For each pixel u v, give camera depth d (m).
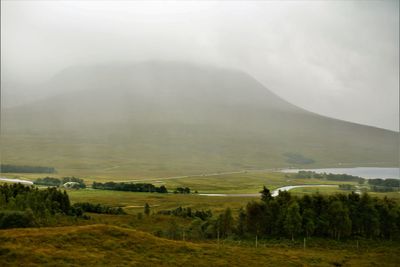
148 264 66.69
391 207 112.44
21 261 61.03
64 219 126.38
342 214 104.69
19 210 108.31
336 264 78.25
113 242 75.56
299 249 93.12
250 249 87.75
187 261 70.81
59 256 64.62
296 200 115.31
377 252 91.31
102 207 165.00
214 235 111.56
